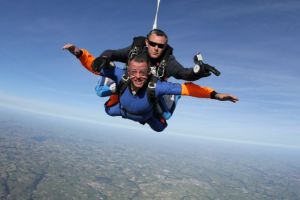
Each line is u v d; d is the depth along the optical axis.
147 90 5.09
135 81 4.95
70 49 4.62
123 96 5.35
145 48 5.41
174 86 4.98
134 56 5.00
